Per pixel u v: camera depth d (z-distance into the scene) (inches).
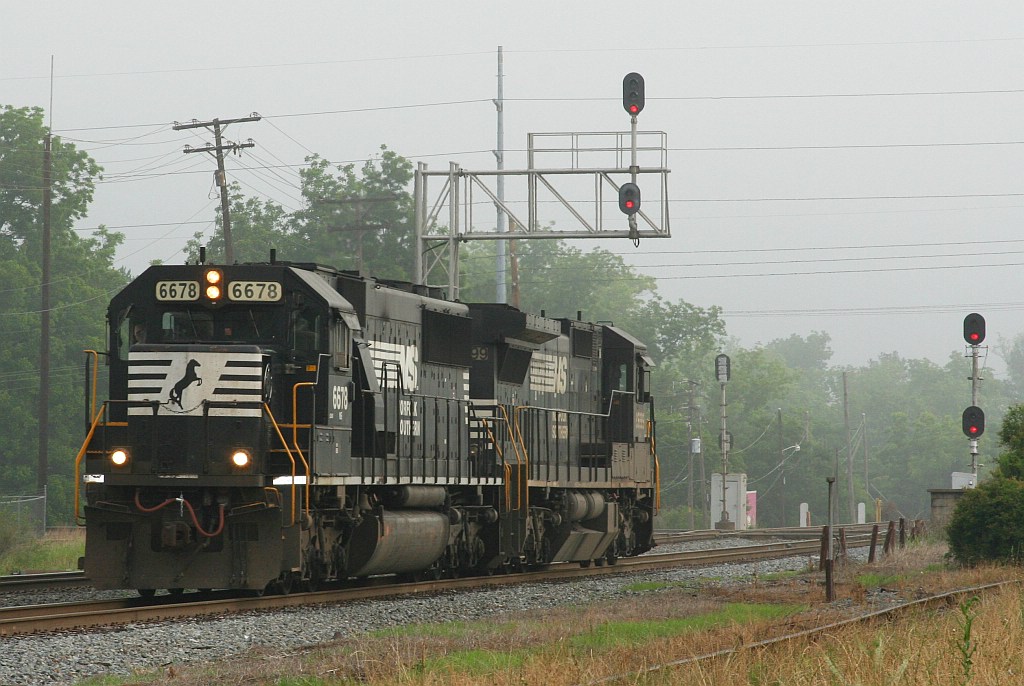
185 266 2839.6
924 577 3715.6
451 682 1662.2
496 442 3705.7
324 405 2851.9
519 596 3024.1
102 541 2746.1
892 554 4707.2
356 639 2095.2
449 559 3540.8
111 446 2741.1
